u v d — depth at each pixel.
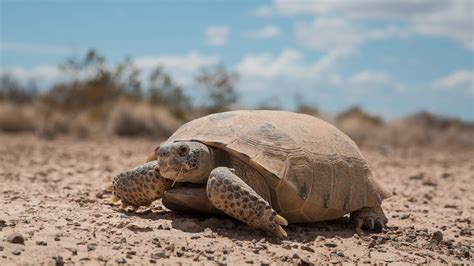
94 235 0.75
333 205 0.83
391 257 0.77
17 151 2.01
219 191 0.76
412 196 1.18
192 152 0.80
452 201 1.15
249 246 0.75
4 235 0.73
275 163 0.80
